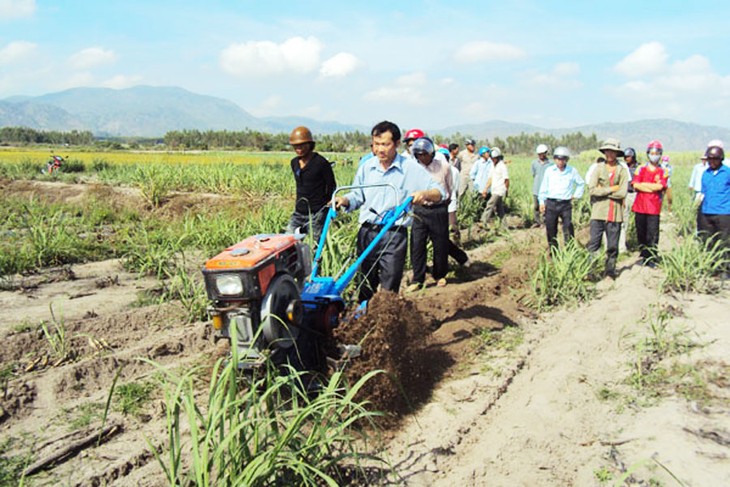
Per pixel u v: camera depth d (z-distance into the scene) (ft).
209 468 9.51
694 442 12.81
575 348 18.74
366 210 17.67
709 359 17.26
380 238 16.48
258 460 9.57
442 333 19.74
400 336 15.55
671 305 22.41
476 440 13.32
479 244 37.40
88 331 18.89
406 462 12.23
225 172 59.82
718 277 27.48
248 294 12.39
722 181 28.25
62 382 15.47
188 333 18.80
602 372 17.07
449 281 27.86
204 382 15.87
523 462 12.39
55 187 60.44
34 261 27.84
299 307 13.32
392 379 14.25
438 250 26.16
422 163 25.14
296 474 10.61
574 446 13.09
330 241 21.09
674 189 64.59
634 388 15.89
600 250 29.37
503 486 11.57
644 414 14.39
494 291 25.25
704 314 21.74
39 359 16.81
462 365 17.39
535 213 44.65
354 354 14.08
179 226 36.83
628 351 18.51
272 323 12.69
